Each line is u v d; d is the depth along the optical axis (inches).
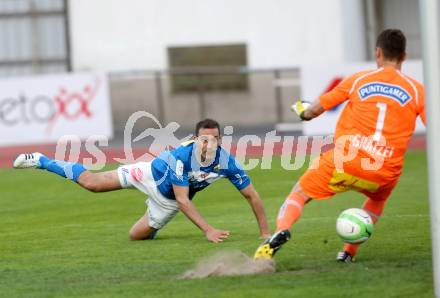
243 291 916.6
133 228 1253.7
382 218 1370.6
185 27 3563.0
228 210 1540.4
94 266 1081.4
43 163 1236.5
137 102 3053.6
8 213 1596.9
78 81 2837.1
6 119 2847.0
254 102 3073.3
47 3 3673.7
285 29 3503.9
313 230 1290.6
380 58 1006.4
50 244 1253.7
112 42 3585.1
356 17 3523.6
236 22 3540.8
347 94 1002.7
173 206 1230.9
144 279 995.3
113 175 1225.4
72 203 1694.1
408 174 1956.2
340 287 921.5
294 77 3016.7
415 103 986.1
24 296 938.1
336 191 995.3
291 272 999.6
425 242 1162.6
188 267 1051.9
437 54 877.2
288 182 1867.6
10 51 3730.3
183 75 3115.2
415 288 909.8
